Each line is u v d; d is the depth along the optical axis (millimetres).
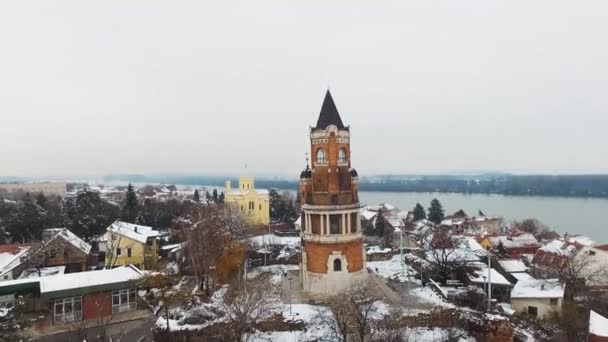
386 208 185500
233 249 71375
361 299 51562
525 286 66750
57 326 48438
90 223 103438
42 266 72250
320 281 60625
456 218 161250
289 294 60938
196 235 68688
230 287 62719
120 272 56031
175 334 46344
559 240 105125
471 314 53656
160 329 46750
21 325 36594
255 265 82375
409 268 76312
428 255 77188
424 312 52656
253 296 51656
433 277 69562
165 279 52125
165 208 137625
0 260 69500
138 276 54594
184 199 193250
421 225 145500
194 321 48625
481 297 59969
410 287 65188
